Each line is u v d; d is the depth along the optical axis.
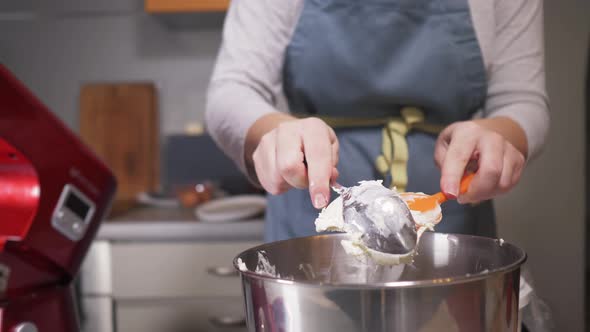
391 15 0.73
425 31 0.73
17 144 0.43
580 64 1.40
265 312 0.37
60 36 1.97
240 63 0.75
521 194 1.43
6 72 0.41
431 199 0.50
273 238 0.81
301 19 0.75
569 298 1.43
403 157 0.70
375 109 0.76
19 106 0.42
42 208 0.46
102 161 0.50
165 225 1.46
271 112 0.64
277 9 0.75
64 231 0.47
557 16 1.39
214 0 1.69
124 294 1.46
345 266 0.49
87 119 1.98
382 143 0.74
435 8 0.73
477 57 0.74
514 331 0.39
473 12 0.73
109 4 1.96
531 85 0.72
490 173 0.50
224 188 1.95
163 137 1.99
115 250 1.46
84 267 1.46
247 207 1.52
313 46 0.75
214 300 1.47
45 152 0.45
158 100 1.98
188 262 1.46
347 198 0.48
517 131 0.63
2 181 0.47
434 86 0.74
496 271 0.35
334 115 0.78
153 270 1.46
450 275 0.47
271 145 0.52
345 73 0.74
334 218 0.47
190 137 1.95
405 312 0.34
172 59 1.97
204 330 1.47
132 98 1.97
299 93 0.78
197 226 1.46
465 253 0.46
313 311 0.35
